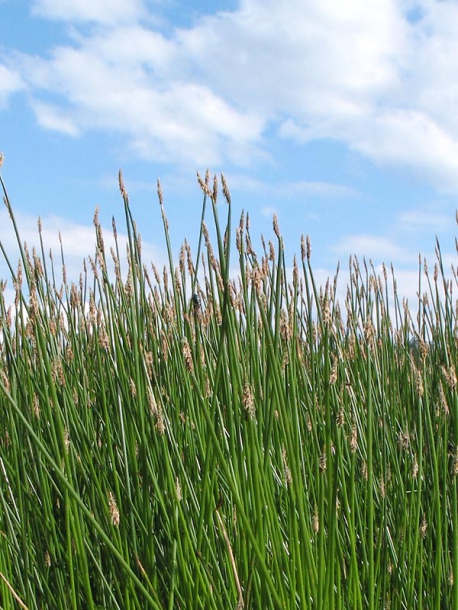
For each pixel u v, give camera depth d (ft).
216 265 6.16
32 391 6.34
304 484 6.14
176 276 6.52
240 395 5.13
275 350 5.03
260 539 4.97
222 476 5.93
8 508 6.20
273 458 6.26
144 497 5.51
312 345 7.60
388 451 7.82
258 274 4.79
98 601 6.28
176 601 5.45
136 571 5.68
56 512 6.69
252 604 5.46
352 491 5.62
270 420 5.13
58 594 6.08
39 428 6.07
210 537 5.47
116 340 6.21
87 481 5.90
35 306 5.18
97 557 6.24
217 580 5.42
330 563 5.18
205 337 6.43
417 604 6.77
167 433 5.68
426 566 7.09
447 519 6.98
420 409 6.39
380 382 8.52
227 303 4.90
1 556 5.96
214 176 4.61
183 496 5.50
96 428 7.27
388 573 6.53
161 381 6.59
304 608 5.07
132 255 5.85
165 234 6.47
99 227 6.30
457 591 5.78
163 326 6.90
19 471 6.40
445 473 6.70
